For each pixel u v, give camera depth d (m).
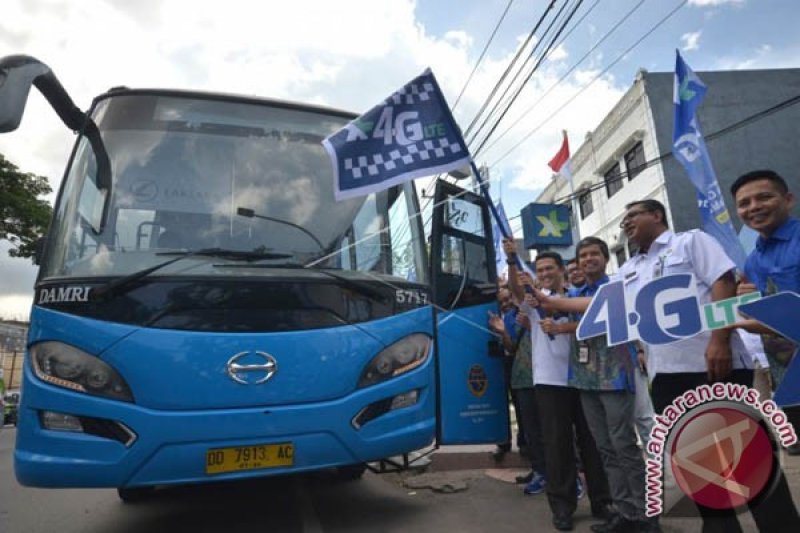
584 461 3.64
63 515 4.37
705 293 2.75
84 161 3.50
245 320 3.05
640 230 2.97
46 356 2.86
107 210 3.36
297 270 3.30
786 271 2.44
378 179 3.32
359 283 3.34
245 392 2.94
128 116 3.69
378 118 3.41
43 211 19.09
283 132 3.93
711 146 13.87
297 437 2.98
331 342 3.16
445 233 4.39
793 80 14.44
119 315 2.92
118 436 2.79
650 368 2.89
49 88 3.30
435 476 4.90
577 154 17.86
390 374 3.30
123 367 2.83
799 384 2.33
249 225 3.50
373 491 4.54
